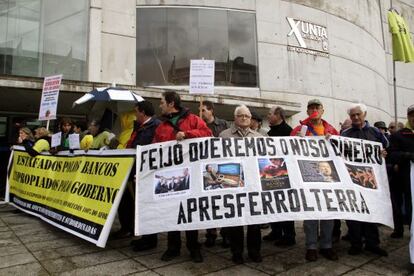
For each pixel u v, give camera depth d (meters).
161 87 12.07
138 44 12.08
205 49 12.66
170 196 4.01
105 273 3.73
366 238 4.51
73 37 11.24
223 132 4.38
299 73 13.80
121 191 4.32
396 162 4.41
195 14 12.69
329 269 3.86
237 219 3.80
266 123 12.78
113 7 11.73
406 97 20.75
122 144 5.37
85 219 4.64
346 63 15.39
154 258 4.21
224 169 3.99
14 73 10.55
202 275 3.67
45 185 5.98
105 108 6.50
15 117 10.94
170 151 4.14
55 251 4.46
